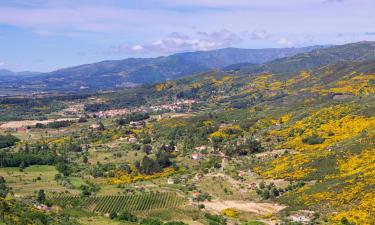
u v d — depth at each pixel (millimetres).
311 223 183375
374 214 172875
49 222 180875
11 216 168000
